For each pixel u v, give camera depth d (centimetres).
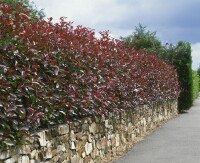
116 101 1034
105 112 927
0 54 522
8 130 507
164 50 2902
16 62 541
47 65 644
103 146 959
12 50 534
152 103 1733
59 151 673
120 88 1093
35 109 589
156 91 1759
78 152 773
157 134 1523
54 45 688
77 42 770
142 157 1009
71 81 735
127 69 1180
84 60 803
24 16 581
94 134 885
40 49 637
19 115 536
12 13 588
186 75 2848
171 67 2488
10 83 526
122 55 1170
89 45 864
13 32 549
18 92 544
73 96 722
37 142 587
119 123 1130
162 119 2072
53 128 651
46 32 654
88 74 817
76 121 776
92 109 843
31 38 598
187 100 2856
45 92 613
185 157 1002
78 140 773
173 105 2541
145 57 1597
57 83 674
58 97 658
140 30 3562
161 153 1070
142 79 1420
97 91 858
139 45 3388
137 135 1416
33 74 590
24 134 529
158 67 1872
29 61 584
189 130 1656
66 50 728
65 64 724
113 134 1059
